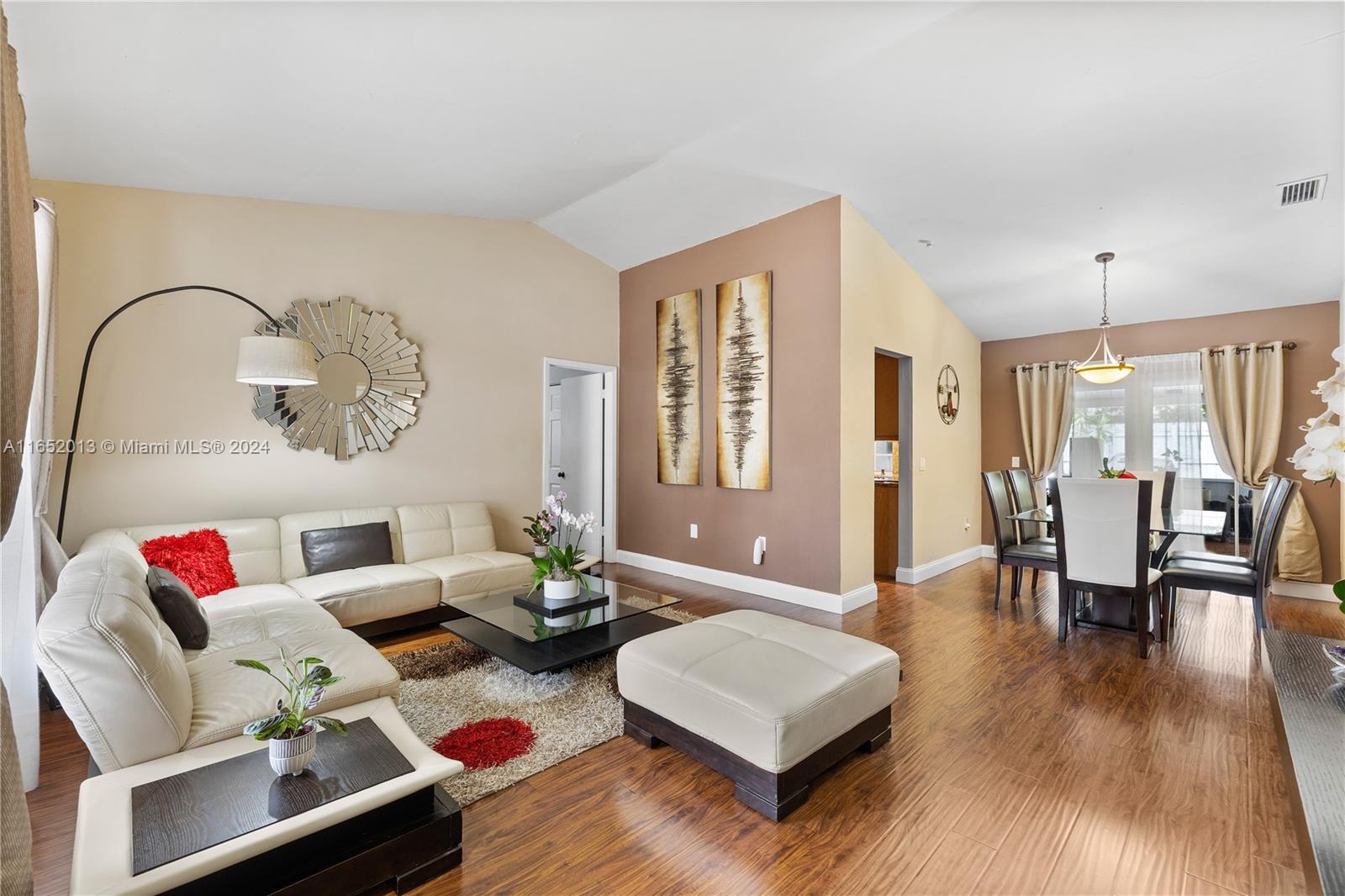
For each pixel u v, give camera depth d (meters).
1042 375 6.19
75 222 3.30
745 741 1.92
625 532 5.82
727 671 2.11
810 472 4.30
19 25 1.98
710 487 5.01
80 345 3.30
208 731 1.80
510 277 5.05
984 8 2.27
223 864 1.30
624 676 2.37
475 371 4.84
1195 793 2.02
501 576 3.98
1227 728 2.47
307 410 4.01
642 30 2.32
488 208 4.53
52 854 1.75
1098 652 3.39
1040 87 2.78
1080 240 4.24
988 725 2.51
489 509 4.91
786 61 2.60
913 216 4.27
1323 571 4.73
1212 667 3.17
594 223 4.94
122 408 3.41
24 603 2.07
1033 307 5.57
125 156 3.06
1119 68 2.61
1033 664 3.21
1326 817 1.24
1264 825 1.84
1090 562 3.45
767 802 1.89
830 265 4.18
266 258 3.89
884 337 4.69
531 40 2.34
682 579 5.16
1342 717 1.67
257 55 2.27
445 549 4.31
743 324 4.73
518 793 2.03
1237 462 5.03
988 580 5.25
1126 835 1.80
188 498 3.61
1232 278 4.53
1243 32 2.34
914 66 2.65
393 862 1.57
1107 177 3.45
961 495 6.13
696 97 2.89
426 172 3.66
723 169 3.83
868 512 4.49
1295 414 4.86
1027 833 1.82
